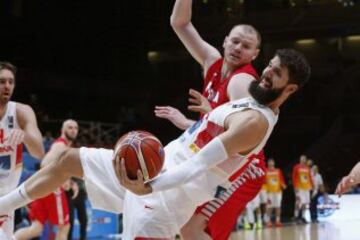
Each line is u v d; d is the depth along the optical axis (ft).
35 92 69.21
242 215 44.09
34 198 10.68
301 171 52.06
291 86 10.03
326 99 82.69
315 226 43.96
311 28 80.02
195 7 82.02
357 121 79.36
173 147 10.90
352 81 84.12
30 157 34.68
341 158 74.43
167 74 86.63
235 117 9.83
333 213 53.98
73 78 73.87
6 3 69.77
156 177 9.40
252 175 12.09
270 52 84.58
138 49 82.02
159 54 86.69
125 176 9.31
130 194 10.41
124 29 79.05
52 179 10.64
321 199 54.19
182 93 83.87
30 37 71.87
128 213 10.39
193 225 11.44
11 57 70.95
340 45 86.69
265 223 47.73
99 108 74.84
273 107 10.23
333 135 77.82
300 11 81.15
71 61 75.61
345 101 81.87
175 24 13.43
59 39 73.82
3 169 13.55
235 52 12.09
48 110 69.97
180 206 10.36
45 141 40.52
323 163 74.38
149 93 83.66
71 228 28.53
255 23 81.66
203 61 13.25
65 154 10.75
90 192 10.77
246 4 83.10
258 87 10.08
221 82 12.50
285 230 40.01
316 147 76.64
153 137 9.55
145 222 10.18
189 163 9.41
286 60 9.92
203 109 11.79
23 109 13.98
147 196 10.28
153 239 10.16
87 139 52.80
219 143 9.42
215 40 81.10
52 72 71.87
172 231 10.36
